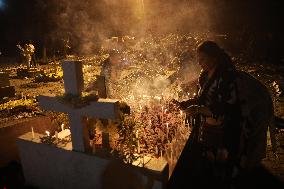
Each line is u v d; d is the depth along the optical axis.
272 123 3.34
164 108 4.72
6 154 4.28
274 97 7.80
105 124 3.31
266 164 4.45
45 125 4.71
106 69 5.36
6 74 8.51
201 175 3.66
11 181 3.97
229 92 2.78
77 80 3.06
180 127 4.13
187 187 3.43
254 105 2.96
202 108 2.96
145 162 2.96
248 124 2.96
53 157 3.49
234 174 3.04
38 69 14.13
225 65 2.85
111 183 3.13
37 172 3.75
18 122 4.47
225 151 2.97
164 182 2.85
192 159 3.96
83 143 3.20
